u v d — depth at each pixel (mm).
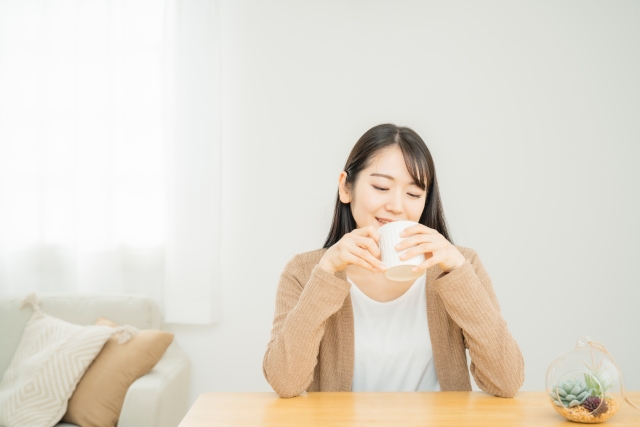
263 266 2500
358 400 927
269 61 2533
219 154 2479
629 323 2475
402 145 1120
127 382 1938
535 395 969
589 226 2494
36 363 1958
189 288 2439
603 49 2523
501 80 2520
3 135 2463
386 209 1123
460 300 979
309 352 972
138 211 2469
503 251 2486
